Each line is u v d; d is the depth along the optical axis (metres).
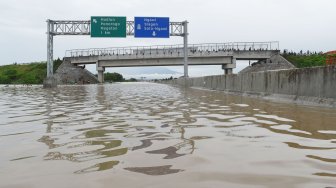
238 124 5.80
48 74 36.56
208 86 25.08
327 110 7.82
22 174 3.00
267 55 65.25
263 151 3.74
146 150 3.85
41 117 7.28
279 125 5.63
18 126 5.92
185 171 3.00
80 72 70.25
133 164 3.25
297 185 2.60
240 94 16.64
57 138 4.69
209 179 2.77
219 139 4.46
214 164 3.23
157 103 11.02
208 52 62.56
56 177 2.88
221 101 11.77
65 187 2.63
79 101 12.54
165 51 63.34
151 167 3.14
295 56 76.25
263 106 9.34
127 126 5.72
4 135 5.00
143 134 4.90
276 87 12.41
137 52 64.38
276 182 2.68
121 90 25.16
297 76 10.60
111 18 37.34
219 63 63.97
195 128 5.41
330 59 18.92
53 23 37.00
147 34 37.31
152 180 2.76
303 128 5.28
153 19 37.44
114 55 65.19
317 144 4.08
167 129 5.34
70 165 3.25
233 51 63.47
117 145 4.14
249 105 9.81
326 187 2.55
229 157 3.49
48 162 3.39
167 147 4.00
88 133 5.05
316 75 9.35
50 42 36.81
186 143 4.22
